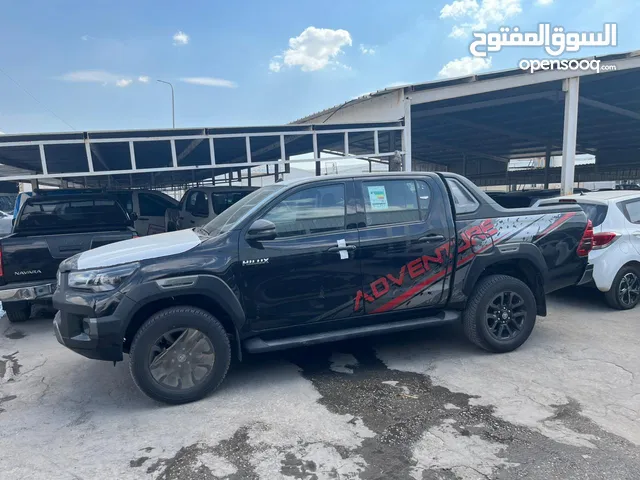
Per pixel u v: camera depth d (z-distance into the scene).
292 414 3.48
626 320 5.58
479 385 3.88
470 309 4.52
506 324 4.59
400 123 11.02
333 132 10.11
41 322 6.39
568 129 11.16
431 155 31.20
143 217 11.85
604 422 3.23
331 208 4.12
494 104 13.20
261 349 3.91
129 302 3.55
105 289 3.56
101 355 3.63
